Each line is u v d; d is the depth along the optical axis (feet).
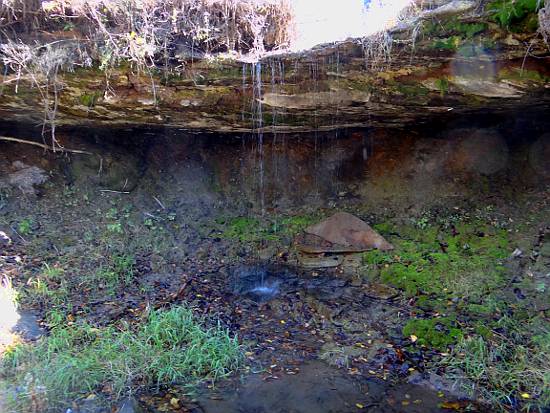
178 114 17.87
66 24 14.70
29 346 12.50
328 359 13.43
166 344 13.47
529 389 11.72
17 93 16.07
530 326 13.87
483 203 19.83
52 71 14.78
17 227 18.63
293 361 13.32
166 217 21.43
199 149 23.53
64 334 13.11
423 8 12.91
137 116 18.13
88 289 16.29
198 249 20.01
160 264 18.60
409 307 15.66
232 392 11.87
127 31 14.61
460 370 12.54
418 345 13.80
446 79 13.78
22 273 16.29
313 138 22.65
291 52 14.47
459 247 18.20
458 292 15.89
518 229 18.03
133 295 16.39
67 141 21.35
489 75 13.12
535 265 16.11
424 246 18.69
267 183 23.15
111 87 15.74
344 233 19.72
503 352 13.00
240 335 14.53
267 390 12.00
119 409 10.84
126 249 19.02
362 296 16.66
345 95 15.65
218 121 18.85
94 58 14.61
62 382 11.28
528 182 19.72
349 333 14.71
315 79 15.06
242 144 23.44
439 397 11.74
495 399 11.45
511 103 15.37
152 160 23.15
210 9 15.16
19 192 19.92
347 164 22.70
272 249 20.08
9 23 14.58
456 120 19.17
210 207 22.54
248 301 16.76
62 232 19.10
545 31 10.49
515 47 11.66
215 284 17.79
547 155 19.72
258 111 17.43
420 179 21.43
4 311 14.03
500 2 10.96
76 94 16.14
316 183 22.86
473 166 20.93
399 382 12.39
